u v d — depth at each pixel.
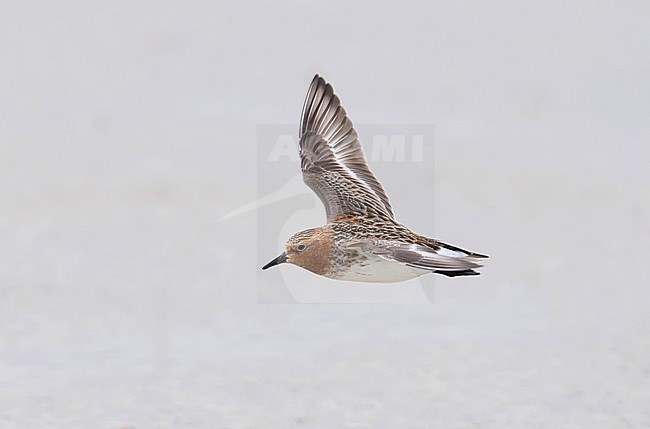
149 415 10.18
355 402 10.51
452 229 15.12
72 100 21.30
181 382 10.89
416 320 12.54
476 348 11.74
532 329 12.26
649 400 10.52
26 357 11.42
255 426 9.98
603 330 12.19
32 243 14.50
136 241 14.61
